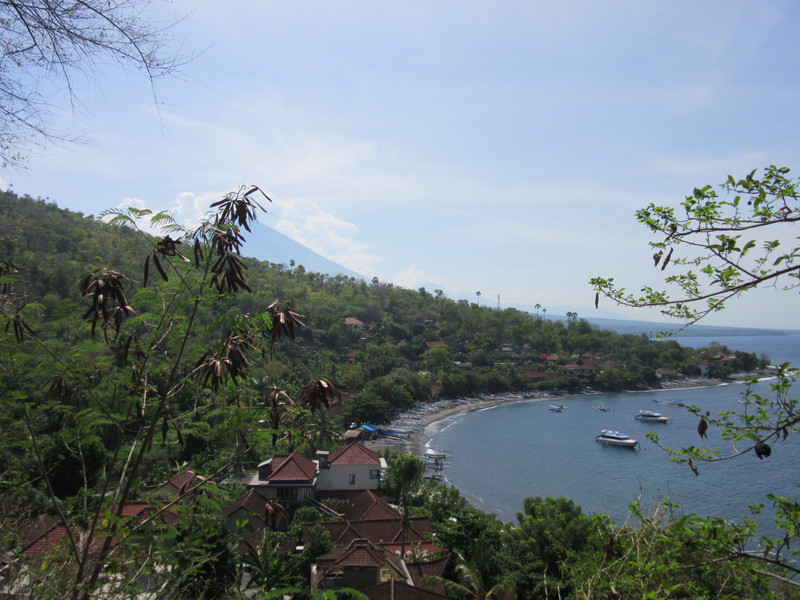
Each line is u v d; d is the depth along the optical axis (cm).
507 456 6369
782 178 521
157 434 733
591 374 12950
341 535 2797
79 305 644
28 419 622
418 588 1898
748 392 637
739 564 626
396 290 18638
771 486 4756
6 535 765
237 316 636
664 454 6353
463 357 13288
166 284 630
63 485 1634
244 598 845
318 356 9525
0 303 635
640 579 731
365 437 7181
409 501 3603
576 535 2452
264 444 696
